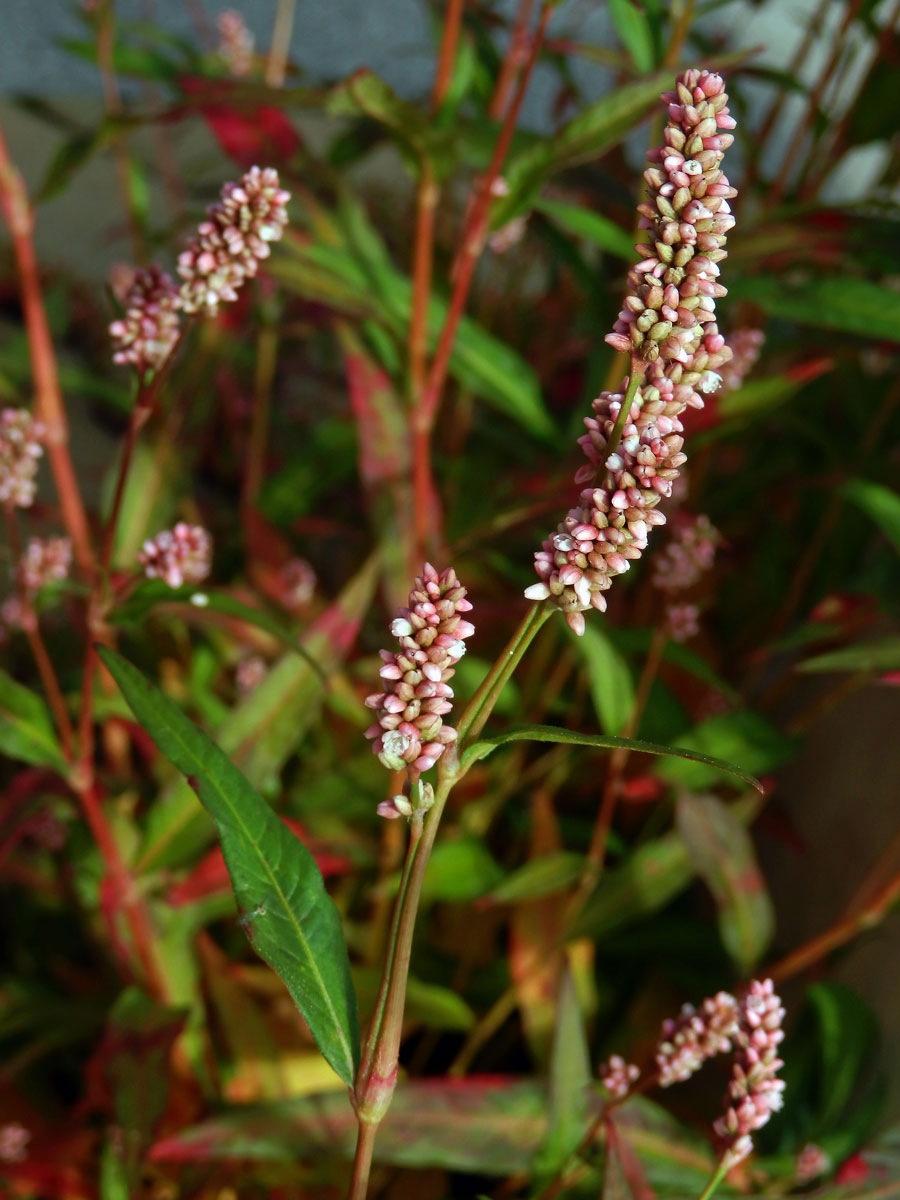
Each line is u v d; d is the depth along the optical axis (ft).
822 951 1.07
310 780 1.37
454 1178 1.18
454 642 0.63
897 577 1.18
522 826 1.31
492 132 1.13
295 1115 0.97
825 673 1.39
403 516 1.13
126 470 0.90
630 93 1.03
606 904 1.12
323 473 1.61
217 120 1.22
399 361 1.23
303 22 3.24
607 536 0.61
